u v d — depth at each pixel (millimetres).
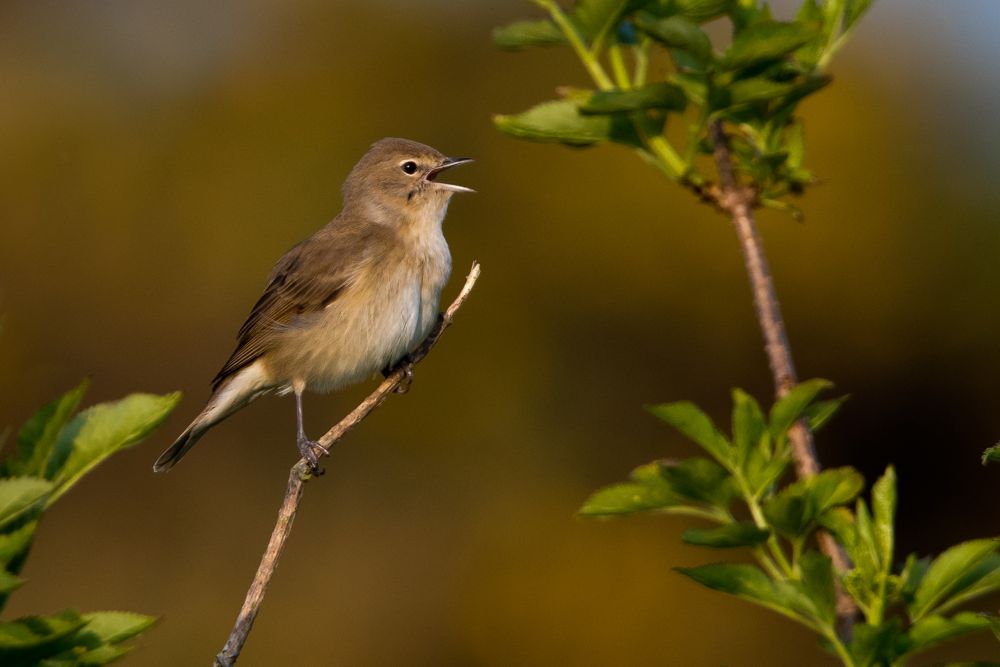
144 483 15312
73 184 16094
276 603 14664
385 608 14586
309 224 15820
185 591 14703
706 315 15336
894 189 15242
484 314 15477
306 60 16641
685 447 15188
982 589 4102
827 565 4043
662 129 5461
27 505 3432
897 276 15172
